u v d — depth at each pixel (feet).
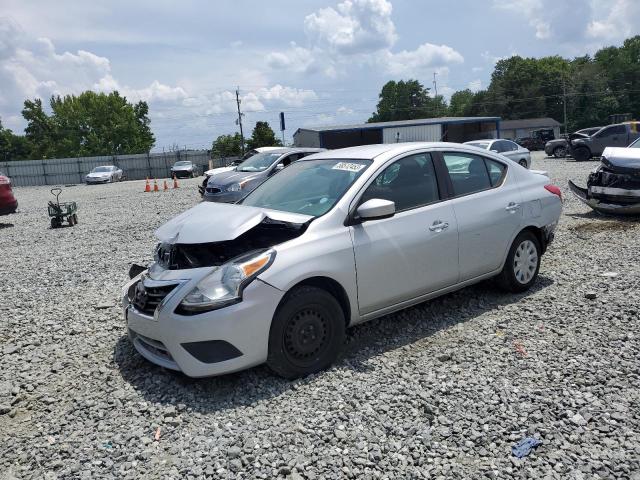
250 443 10.30
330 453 9.89
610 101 310.04
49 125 268.41
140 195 76.79
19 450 10.65
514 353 13.74
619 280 18.88
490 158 17.89
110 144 276.41
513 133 274.36
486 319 16.22
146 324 12.71
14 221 51.78
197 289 12.12
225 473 9.50
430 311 17.13
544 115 327.67
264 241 14.11
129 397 12.44
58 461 10.13
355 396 11.91
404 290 14.79
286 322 12.52
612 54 375.86
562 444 9.87
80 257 30.01
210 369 11.98
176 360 12.17
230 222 13.08
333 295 13.74
